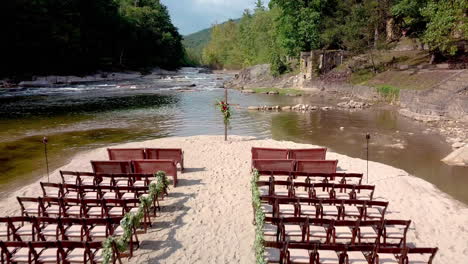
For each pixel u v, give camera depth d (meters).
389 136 19.55
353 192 8.93
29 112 29.16
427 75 33.59
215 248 7.38
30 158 15.09
